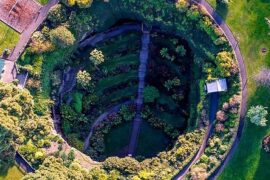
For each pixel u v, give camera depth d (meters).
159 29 95.56
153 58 98.19
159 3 90.88
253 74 89.00
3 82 91.19
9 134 85.31
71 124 98.44
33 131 92.12
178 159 91.12
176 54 96.38
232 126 88.75
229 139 88.94
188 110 96.81
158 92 98.88
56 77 94.94
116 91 100.06
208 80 89.88
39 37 92.12
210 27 89.12
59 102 97.81
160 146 99.62
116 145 100.44
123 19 96.56
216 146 89.25
